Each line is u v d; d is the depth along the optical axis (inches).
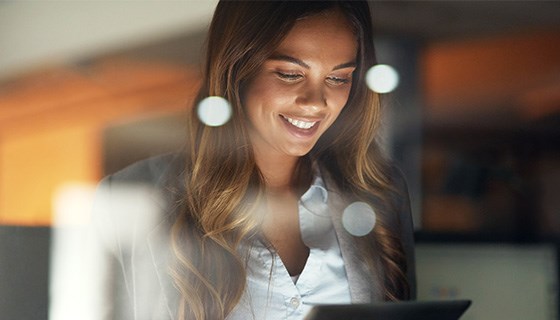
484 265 52.5
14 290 49.3
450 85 60.4
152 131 53.4
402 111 56.9
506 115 61.6
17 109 55.9
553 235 55.6
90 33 55.7
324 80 51.8
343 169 53.2
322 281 50.9
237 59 50.9
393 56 59.1
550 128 62.4
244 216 51.4
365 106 53.2
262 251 50.9
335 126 52.9
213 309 50.2
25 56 56.8
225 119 51.9
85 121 55.0
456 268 52.4
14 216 53.8
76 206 52.8
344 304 43.6
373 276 51.4
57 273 50.3
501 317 52.1
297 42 50.8
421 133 57.5
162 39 53.7
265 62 51.0
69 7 56.1
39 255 50.3
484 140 60.3
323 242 51.7
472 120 60.7
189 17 52.2
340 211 52.4
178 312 50.1
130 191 52.5
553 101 62.9
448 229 54.4
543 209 58.6
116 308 50.8
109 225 51.9
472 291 52.2
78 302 50.3
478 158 59.6
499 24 62.7
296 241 51.5
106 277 51.0
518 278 52.4
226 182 51.6
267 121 51.8
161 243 51.3
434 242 52.8
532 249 52.8
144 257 51.3
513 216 59.1
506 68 62.5
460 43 61.5
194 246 50.9
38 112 56.3
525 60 63.6
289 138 52.0
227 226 51.1
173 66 53.3
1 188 54.7
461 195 57.5
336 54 51.6
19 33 56.7
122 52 55.0
